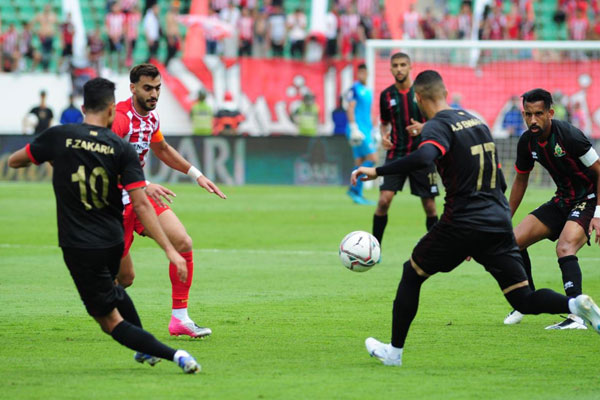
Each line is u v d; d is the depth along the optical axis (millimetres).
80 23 109375
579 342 23875
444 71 91500
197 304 29844
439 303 30297
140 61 106125
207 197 74938
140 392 18016
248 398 17562
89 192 18734
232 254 43000
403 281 20625
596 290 33000
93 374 19781
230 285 34031
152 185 22047
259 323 26531
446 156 20062
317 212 62844
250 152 87438
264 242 47500
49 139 19047
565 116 90688
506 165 82062
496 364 21031
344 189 83625
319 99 97375
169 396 17688
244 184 87688
